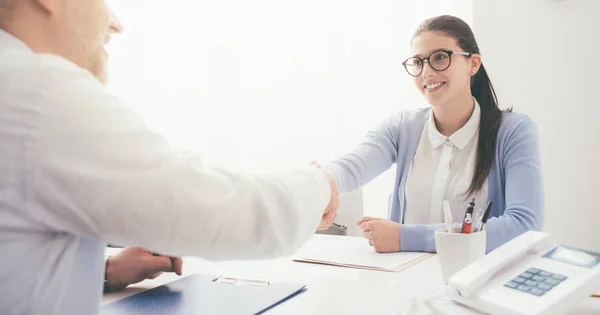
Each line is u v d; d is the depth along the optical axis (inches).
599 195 88.6
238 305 29.4
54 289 21.3
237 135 103.1
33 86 19.4
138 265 34.8
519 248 28.4
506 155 56.8
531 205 51.0
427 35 59.2
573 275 25.8
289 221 24.4
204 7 103.9
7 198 19.1
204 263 42.6
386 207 93.4
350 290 32.9
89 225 20.2
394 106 93.8
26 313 21.0
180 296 31.5
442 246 34.7
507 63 92.8
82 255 22.5
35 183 19.0
